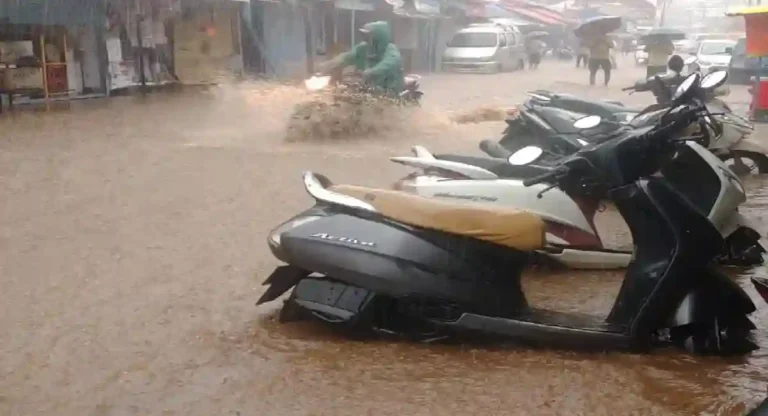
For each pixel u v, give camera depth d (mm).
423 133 14812
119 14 21562
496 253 4805
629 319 4785
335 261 4805
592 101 9930
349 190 5102
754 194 9766
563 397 4238
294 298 5059
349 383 4402
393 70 15281
